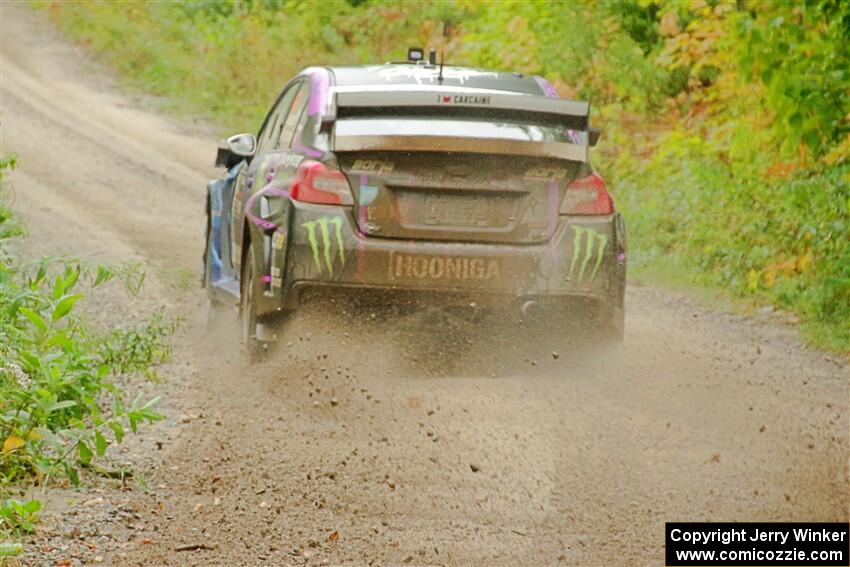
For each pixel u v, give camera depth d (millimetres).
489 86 23781
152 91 78625
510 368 22234
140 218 46062
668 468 17656
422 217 21516
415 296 21500
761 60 37438
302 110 23594
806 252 33906
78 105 73938
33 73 81625
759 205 37750
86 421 20766
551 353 22312
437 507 16219
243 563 14414
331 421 20000
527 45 52406
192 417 20844
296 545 14984
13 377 18828
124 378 23891
